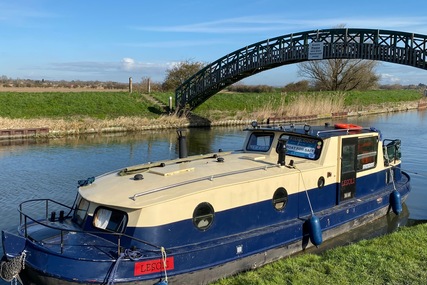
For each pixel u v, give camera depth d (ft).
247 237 29.04
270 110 147.13
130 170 31.42
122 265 23.97
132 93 152.05
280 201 32.22
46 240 26.27
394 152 46.19
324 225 34.86
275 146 37.55
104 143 92.63
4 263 24.89
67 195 51.90
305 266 27.81
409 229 35.27
